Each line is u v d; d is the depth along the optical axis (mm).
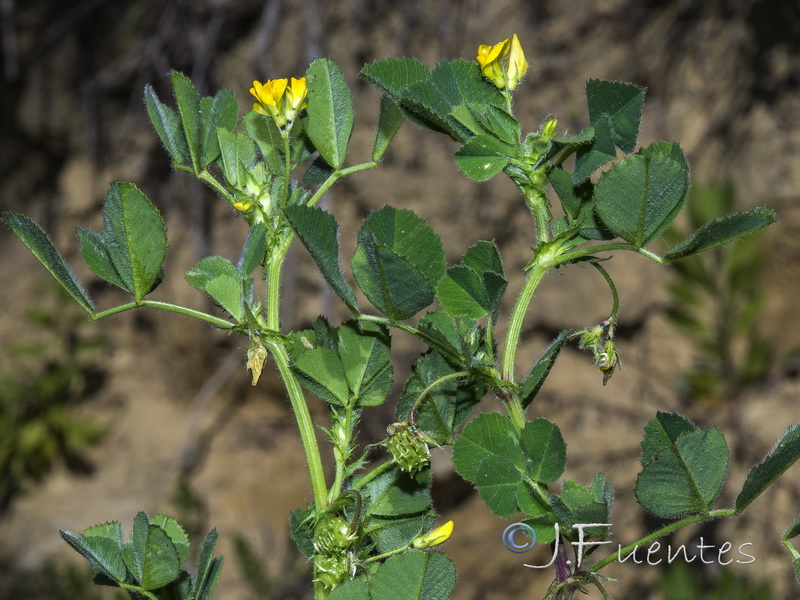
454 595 5781
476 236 5781
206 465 6672
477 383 1195
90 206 6738
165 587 1128
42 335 7027
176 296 6555
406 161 5801
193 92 1191
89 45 6648
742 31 5445
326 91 1239
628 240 1081
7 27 6621
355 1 5789
